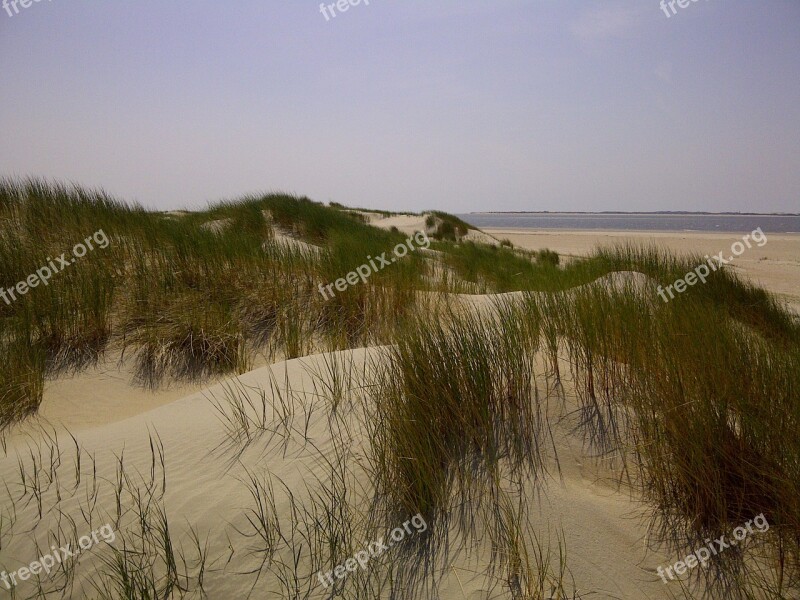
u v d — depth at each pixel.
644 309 4.30
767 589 2.13
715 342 3.46
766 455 2.49
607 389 3.43
